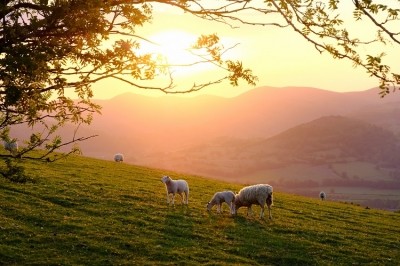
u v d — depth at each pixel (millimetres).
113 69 7574
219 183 61281
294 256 26016
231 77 8164
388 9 6230
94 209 31797
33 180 9570
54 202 32750
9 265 19953
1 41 6664
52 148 8914
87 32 6922
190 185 53688
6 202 29953
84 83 7516
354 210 51188
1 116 8078
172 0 7629
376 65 6668
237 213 36969
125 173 55062
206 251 25016
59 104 8469
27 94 7262
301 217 39688
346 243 30859
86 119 8648
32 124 8195
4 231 24422
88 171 50312
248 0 7383
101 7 6941
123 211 32281
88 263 21391
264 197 34969
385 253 29312
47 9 6555
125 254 23281
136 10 7426
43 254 21906
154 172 63125
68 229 26391
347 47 7082
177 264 22375
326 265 25062
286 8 7070
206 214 34812
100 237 25469
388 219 46812
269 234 30344
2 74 6598
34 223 26688
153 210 33906
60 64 7445
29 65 6422
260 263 24500
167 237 27062
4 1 6766
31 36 6828
